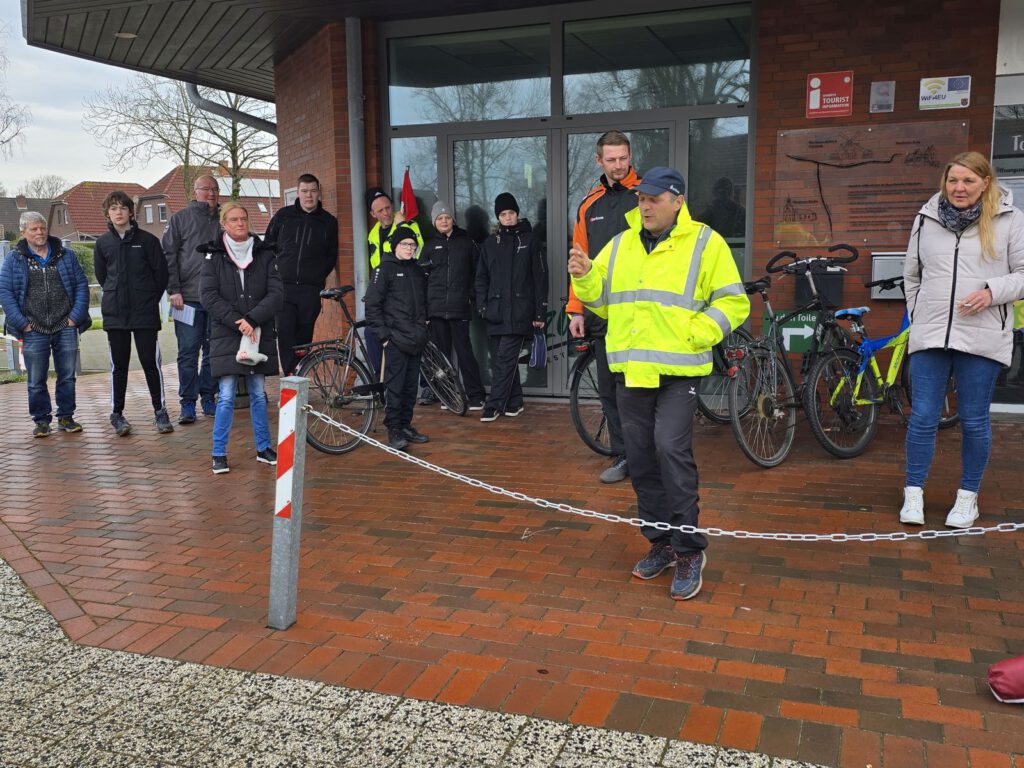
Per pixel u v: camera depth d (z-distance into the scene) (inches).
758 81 291.3
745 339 267.0
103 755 111.7
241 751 111.8
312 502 216.8
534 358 306.7
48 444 289.7
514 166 332.8
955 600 151.6
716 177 307.9
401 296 260.7
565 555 177.5
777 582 160.9
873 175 282.5
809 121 286.2
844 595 154.6
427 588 162.6
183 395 314.7
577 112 322.0
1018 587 156.3
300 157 390.9
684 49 307.0
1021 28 266.5
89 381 438.0
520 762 107.4
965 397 182.2
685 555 155.4
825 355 239.5
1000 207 175.0
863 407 244.1
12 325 292.5
